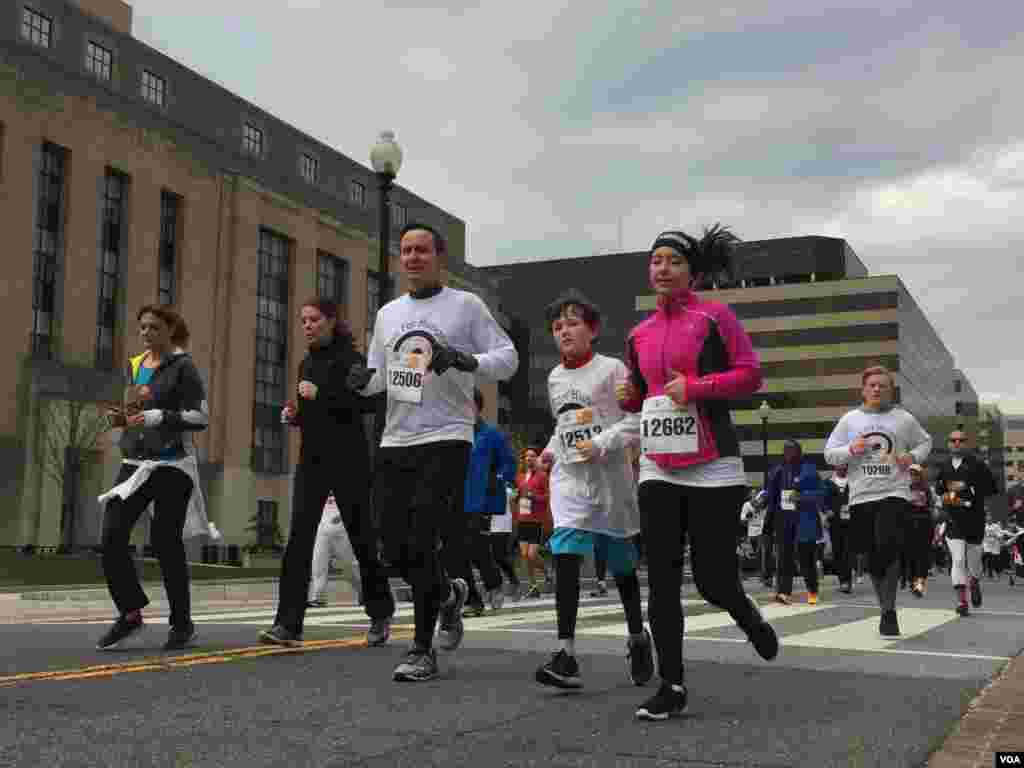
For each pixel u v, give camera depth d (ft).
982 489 34.19
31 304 132.46
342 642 20.34
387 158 53.57
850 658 18.69
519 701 13.25
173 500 19.13
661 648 12.53
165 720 11.55
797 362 359.05
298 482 19.39
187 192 161.27
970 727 11.82
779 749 10.38
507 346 16.75
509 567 42.47
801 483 39.70
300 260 187.52
